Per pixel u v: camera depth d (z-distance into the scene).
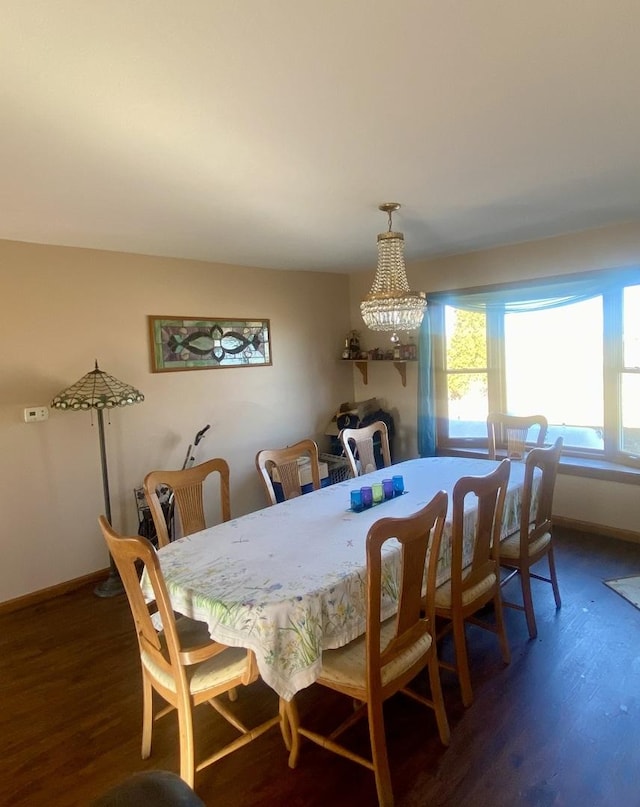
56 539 3.41
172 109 1.62
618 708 2.08
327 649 1.77
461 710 2.12
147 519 3.62
